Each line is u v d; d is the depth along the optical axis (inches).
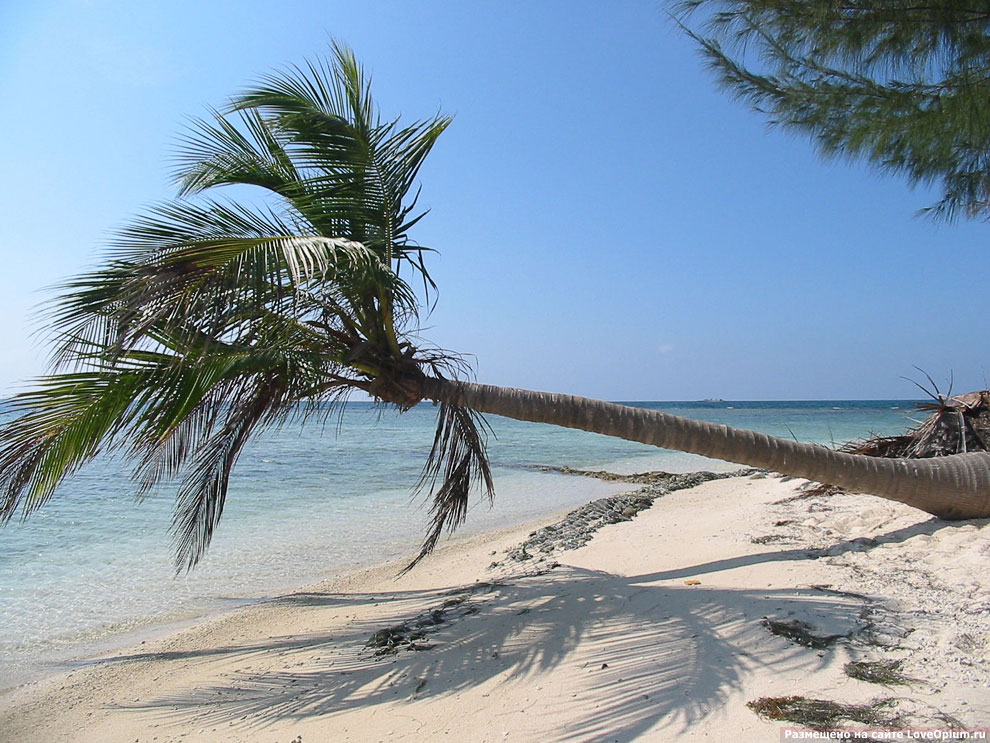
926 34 256.1
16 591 334.6
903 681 134.3
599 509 478.9
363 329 236.5
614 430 245.3
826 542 255.6
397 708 160.4
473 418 276.5
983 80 258.7
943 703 123.8
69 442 179.3
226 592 332.8
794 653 152.2
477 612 227.1
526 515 557.0
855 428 1726.1
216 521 261.9
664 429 246.2
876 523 272.4
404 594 299.3
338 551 421.1
